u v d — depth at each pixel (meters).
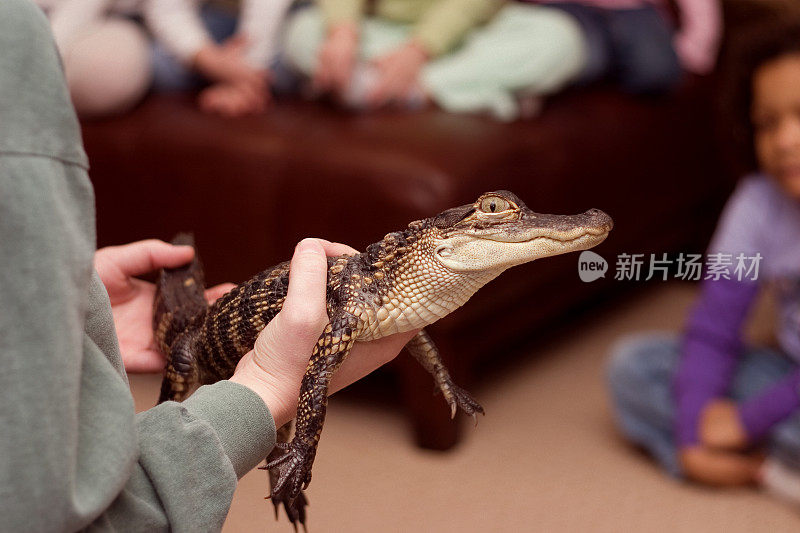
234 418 0.74
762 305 2.53
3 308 0.52
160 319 1.18
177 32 2.50
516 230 0.88
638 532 1.72
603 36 2.48
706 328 1.98
